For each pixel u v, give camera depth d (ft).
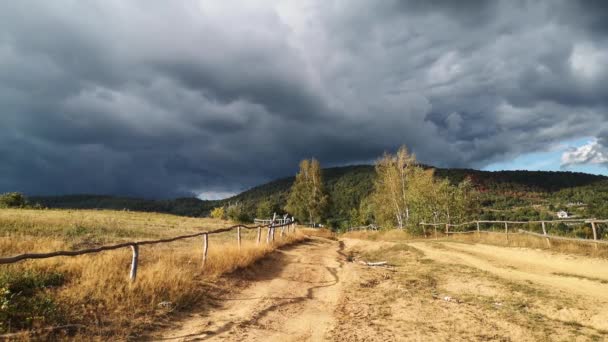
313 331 26.43
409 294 38.01
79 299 25.73
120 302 26.86
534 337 25.11
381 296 37.55
